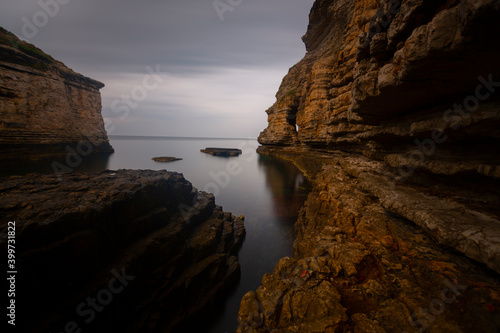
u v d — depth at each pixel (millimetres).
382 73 5723
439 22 3674
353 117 10312
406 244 5340
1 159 34250
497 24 2875
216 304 11594
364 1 13828
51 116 43500
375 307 4000
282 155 60812
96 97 59094
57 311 7039
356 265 5098
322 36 45031
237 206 25891
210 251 13141
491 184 5344
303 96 46906
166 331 9219
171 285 10344
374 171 10797
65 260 7445
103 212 8805
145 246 9906
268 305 4535
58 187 11094
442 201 5918
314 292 4520
